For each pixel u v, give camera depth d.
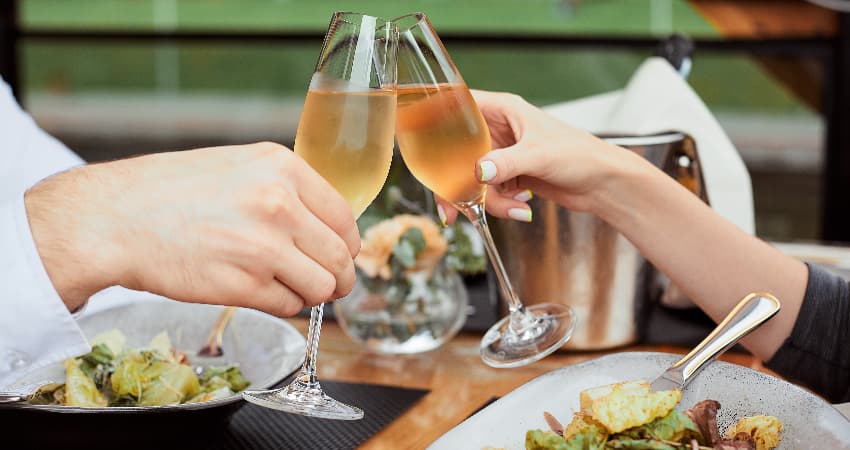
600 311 1.12
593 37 3.03
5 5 3.40
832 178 2.89
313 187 0.84
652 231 1.06
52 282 0.85
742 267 1.05
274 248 0.83
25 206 0.85
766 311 0.90
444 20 3.11
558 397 0.87
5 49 3.43
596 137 1.09
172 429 0.90
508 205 1.09
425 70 0.97
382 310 1.14
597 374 0.88
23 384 0.97
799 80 2.89
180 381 0.97
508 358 1.00
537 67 3.08
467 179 0.99
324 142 0.88
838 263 1.31
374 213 1.17
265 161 0.84
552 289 1.12
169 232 0.83
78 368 0.98
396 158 1.18
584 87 3.07
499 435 0.84
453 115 0.97
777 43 2.88
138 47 3.44
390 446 0.94
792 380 1.05
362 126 0.88
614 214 1.07
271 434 0.95
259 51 3.38
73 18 3.42
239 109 3.45
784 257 1.07
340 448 0.93
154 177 0.85
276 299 0.84
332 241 0.84
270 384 0.94
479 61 3.11
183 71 3.44
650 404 0.82
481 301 1.29
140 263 0.84
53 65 3.47
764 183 2.98
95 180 0.86
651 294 1.14
